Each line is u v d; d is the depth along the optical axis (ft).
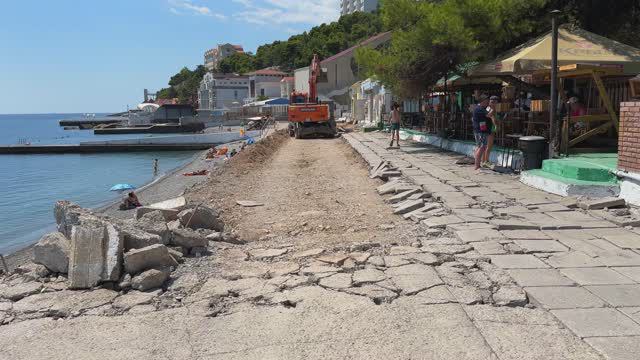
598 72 38.45
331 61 220.64
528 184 34.40
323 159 64.54
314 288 17.13
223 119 273.95
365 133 101.19
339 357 12.77
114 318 15.52
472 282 17.11
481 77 50.85
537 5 50.75
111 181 85.87
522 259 19.21
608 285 16.39
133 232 19.74
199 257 21.27
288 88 294.87
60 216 21.98
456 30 48.08
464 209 27.99
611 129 43.39
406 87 60.59
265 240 25.30
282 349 13.30
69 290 17.83
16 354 13.57
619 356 12.03
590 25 55.57
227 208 34.19
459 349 12.81
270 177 50.55
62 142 189.37
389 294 16.22
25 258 31.37
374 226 26.61
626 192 27.63
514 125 45.83
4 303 16.90
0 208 62.59
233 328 14.61
